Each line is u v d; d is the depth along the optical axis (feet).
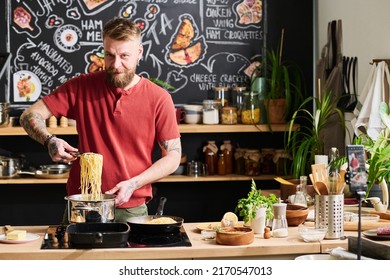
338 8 18.85
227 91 20.30
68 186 13.61
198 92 20.45
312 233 11.86
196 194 20.52
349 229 12.95
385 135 15.25
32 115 13.23
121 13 20.08
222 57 20.47
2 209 20.11
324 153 18.60
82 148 13.39
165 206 20.47
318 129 18.13
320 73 19.47
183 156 20.06
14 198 20.12
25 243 11.77
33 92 19.92
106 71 12.96
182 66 20.36
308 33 20.61
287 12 20.57
